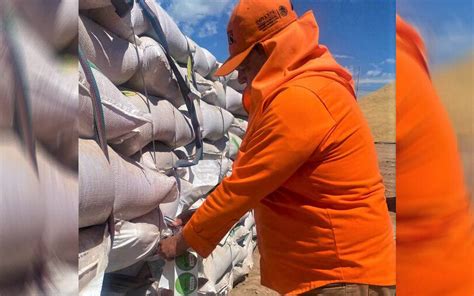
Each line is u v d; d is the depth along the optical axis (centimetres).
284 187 163
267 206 168
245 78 187
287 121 149
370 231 160
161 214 194
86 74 143
